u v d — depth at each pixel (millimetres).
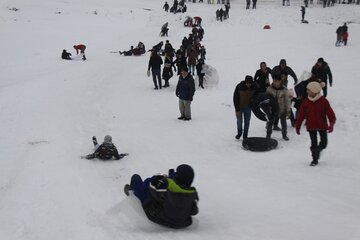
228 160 10461
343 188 8016
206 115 15562
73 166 9953
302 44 32406
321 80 14109
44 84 21297
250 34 40188
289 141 11969
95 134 13070
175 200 6199
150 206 6535
